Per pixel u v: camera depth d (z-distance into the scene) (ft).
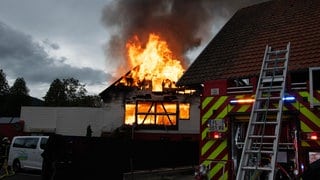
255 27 33.27
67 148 33.22
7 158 58.49
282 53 24.29
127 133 75.46
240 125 22.41
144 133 76.23
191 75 30.07
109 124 80.28
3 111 206.80
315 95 19.67
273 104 20.98
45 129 91.35
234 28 35.29
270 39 29.78
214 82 23.63
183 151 47.57
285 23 31.27
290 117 20.58
